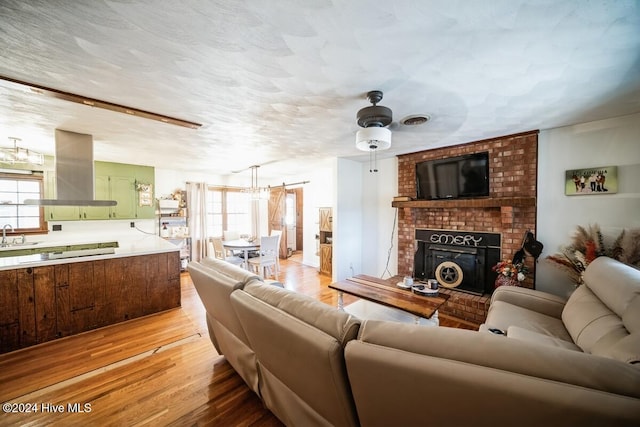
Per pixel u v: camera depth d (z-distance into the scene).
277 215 6.78
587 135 2.45
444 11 1.02
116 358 2.17
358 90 1.74
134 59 1.37
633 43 1.23
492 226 3.06
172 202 5.12
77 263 2.61
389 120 1.83
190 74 1.53
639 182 2.22
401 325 0.90
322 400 1.10
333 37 1.19
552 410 0.60
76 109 2.05
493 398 0.66
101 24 1.09
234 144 3.21
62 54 1.32
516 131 2.74
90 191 2.76
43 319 2.42
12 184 3.69
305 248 6.10
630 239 2.15
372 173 4.37
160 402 1.67
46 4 0.96
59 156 2.60
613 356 1.04
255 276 1.64
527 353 0.69
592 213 2.44
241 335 1.70
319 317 1.06
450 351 0.75
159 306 3.15
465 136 2.92
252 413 1.59
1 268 2.23
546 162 2.68
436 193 3.43
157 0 0.95
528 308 2.15
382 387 0.83
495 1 0.98
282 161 4.43
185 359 2.16
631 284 1.39
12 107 2.00
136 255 2.97
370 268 4.43
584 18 1.06
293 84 1.65
